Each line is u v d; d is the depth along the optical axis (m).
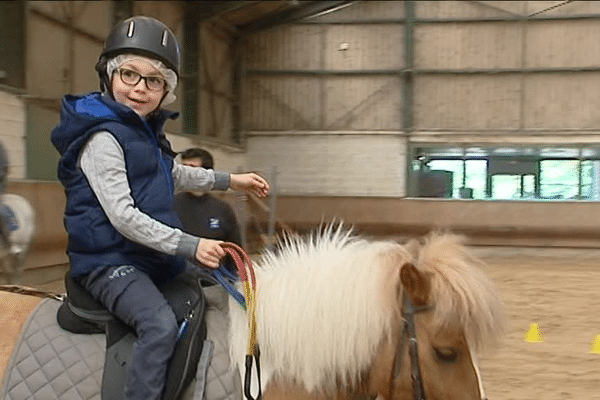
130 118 1.66
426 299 1.62
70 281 1.71
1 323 1.78
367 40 15.16
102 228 1.63
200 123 14.19
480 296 1.57
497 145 14.55
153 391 1.53
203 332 1.67
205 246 1.61
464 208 13.33
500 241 13.09
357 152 15.19
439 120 14.88
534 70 14.38
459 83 14.77
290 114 15.59
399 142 14.98
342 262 1.76
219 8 13.98
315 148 15.39
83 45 10.65
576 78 14.24
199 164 3.88
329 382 1.73
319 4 15.16
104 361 1.63
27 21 8.91
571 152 14.47
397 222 13.55
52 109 8.85
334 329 1.69
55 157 8.93
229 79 15.67
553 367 4.69
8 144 8.00
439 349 1.60
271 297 1.76
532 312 6.68
